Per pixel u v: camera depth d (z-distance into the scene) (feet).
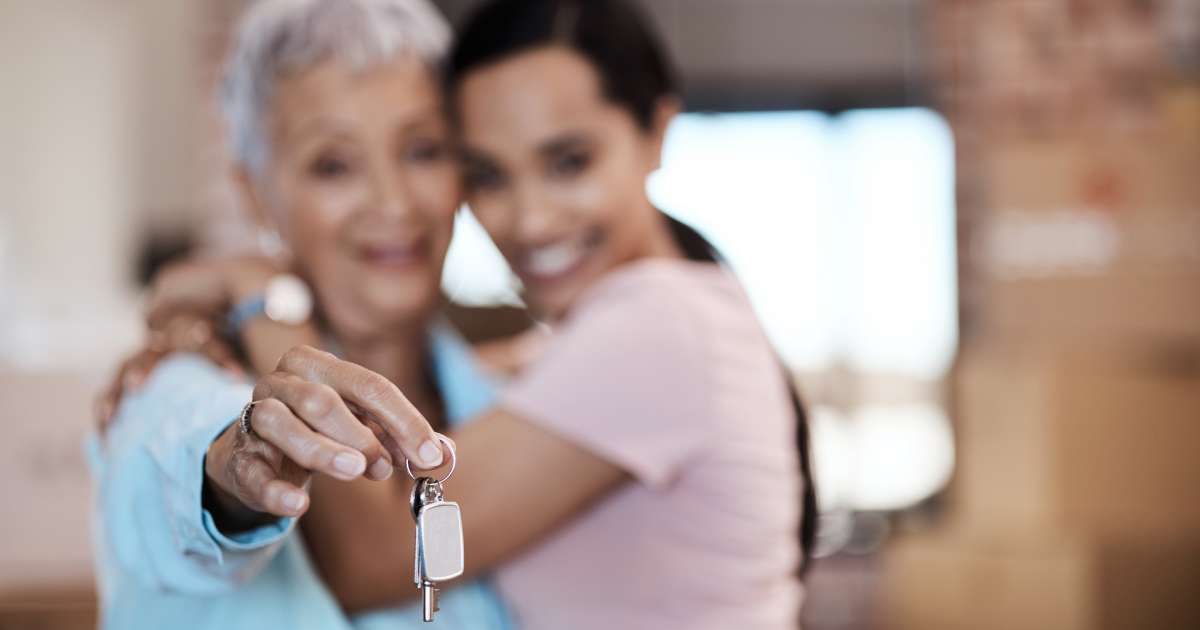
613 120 4.21
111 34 13.44
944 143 19.95
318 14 3.94
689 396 3.86
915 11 20.11
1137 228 11.63
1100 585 9.64
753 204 20.56
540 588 3.91
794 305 20.53
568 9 4.16
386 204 3.97
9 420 6.15
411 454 2.14
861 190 20.40
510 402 3.77
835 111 20.47
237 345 3.81
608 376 3.78
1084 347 11.63
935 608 9.91
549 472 3.71
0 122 13.37
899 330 20.34
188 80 13.15
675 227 4.55
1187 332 11.48
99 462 3.50
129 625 3.18
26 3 13.58
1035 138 13.38
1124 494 9.87
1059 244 11.76
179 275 3.99
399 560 3.44
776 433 4.22
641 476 3.77
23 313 12.30
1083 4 13.29
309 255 4.02
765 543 4.09
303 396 2.16
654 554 3.90
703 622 3.94
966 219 13.33
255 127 4.08
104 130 13.46
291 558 3.29
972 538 10.03
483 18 4.15
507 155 4.13
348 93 3.92
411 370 4.22
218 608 3.18
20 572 6.14
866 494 17.95
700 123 20.49
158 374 3.47
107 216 13.42
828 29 20.33
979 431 10.32
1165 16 13.19
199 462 2.43
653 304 3.90
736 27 20.30
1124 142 11.85
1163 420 9.90
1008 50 13.47
